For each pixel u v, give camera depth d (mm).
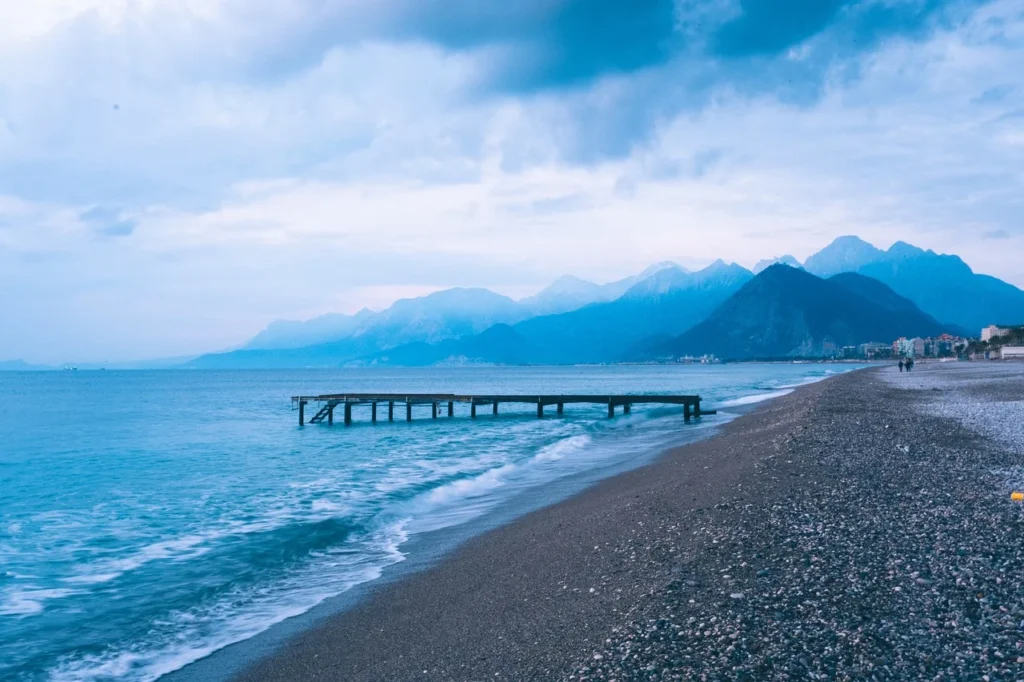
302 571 14117
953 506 13289
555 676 7453
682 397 50438
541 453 33125
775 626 7934
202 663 9711
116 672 9586
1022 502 13578
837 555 10266
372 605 11633
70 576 14219
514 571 12344
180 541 17016
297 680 8844
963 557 9938
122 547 16562
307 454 36000
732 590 9164
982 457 20000
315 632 10586
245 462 33219
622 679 7004
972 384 62062
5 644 10617
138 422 63812
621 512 15664
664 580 9906
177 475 29219
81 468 32406
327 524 18109
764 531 11859
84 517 20406
